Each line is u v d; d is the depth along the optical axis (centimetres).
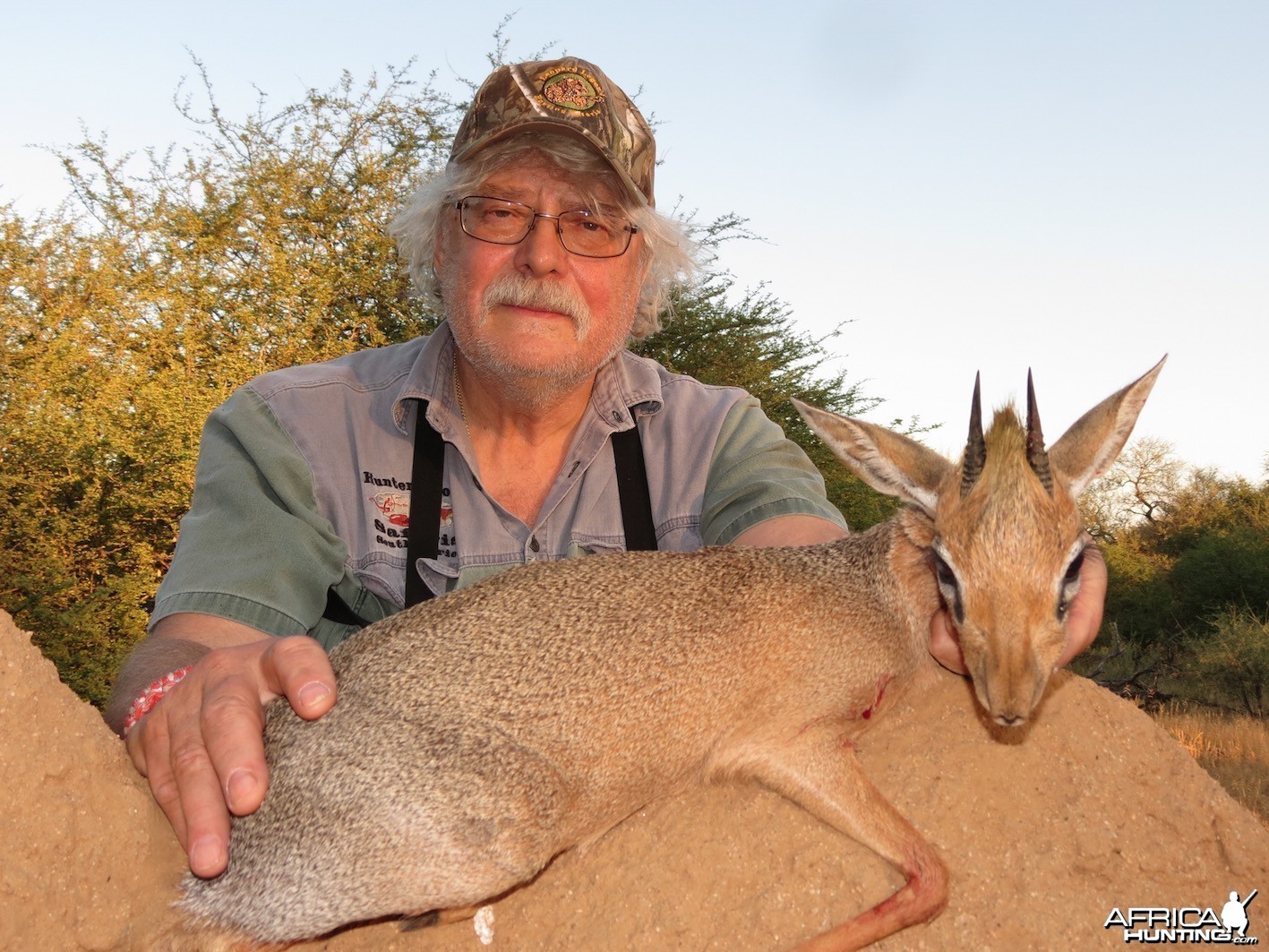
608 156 85
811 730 71
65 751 59
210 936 63
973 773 69
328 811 64
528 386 88
